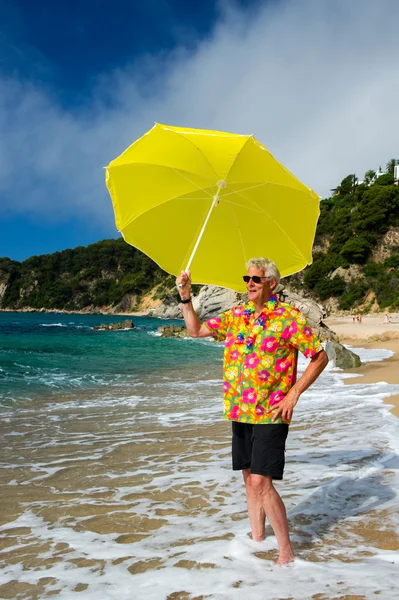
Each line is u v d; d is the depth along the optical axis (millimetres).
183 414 8328
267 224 3221
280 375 2803
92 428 7191
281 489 4191
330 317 75562
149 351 24359
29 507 3920
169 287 127250
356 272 85812
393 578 2527
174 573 2672
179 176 3072
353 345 29969
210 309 59938
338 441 5992
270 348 2791
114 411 8648
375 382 12664
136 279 136250
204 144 2850
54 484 4547
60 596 2443
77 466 5168
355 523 3389
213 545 3057
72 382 12734
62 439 6484
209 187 3090
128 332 48031
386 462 5000
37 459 5480
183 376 14422
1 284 153625
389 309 77125
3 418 7984
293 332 2768
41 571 2762
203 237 3291
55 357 20094
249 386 2814
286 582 2512
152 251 3223
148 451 5809
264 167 2932
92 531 3396
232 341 2953
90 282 145500
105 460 5406
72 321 85062
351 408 8531
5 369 15297
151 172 3072
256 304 2941
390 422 7121
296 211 3166
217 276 3377
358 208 90562
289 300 40156
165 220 3225
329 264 88875
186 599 2365
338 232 91688
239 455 2975
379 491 4094
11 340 32062
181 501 4023
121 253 145625
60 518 3668
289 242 3293
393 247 85438
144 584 2549
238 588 2461
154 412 8531
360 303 81875
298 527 3324
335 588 2428
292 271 3410
